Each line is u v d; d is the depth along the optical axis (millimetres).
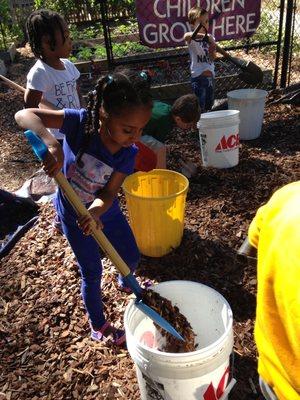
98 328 2516
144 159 3307
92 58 7805
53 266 3170
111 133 1895
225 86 6574
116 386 2287
